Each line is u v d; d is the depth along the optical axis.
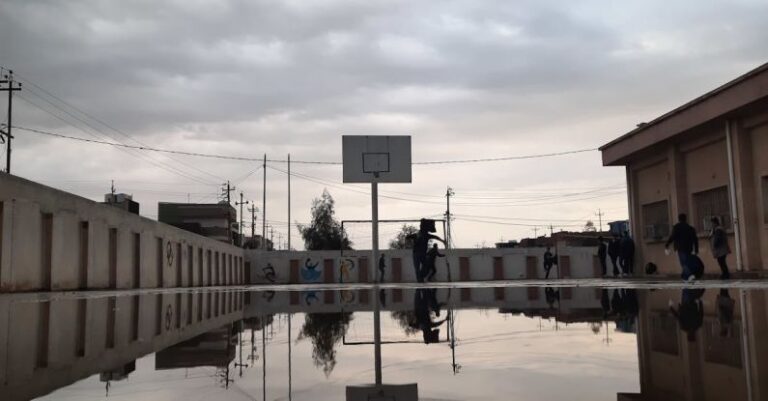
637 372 2.85
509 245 61.62
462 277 45.88
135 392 2.52
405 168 29.53
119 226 21.77
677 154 23.16
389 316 6.88
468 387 2.53
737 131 19.25
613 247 29.20
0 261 14.35
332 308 8.73
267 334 5.01
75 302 10.65
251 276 46.81
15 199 14.96
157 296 13.69
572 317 6.10
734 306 6.77
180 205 56.44
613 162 27.61
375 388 2.54
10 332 5.29
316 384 2.66
